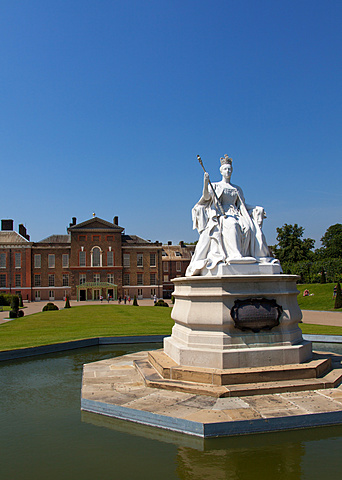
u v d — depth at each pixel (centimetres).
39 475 604
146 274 8425
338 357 1173
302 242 7906
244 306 947
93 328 2459
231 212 1128
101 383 991
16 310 4253
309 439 704
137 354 1408
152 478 591
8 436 746
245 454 657
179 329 1077
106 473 608
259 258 1071
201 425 701
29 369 1318
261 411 758
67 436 740
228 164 1180
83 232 8138
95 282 8075
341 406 782
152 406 802
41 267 8106
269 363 939
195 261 1068
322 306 4794
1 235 8194
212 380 889
